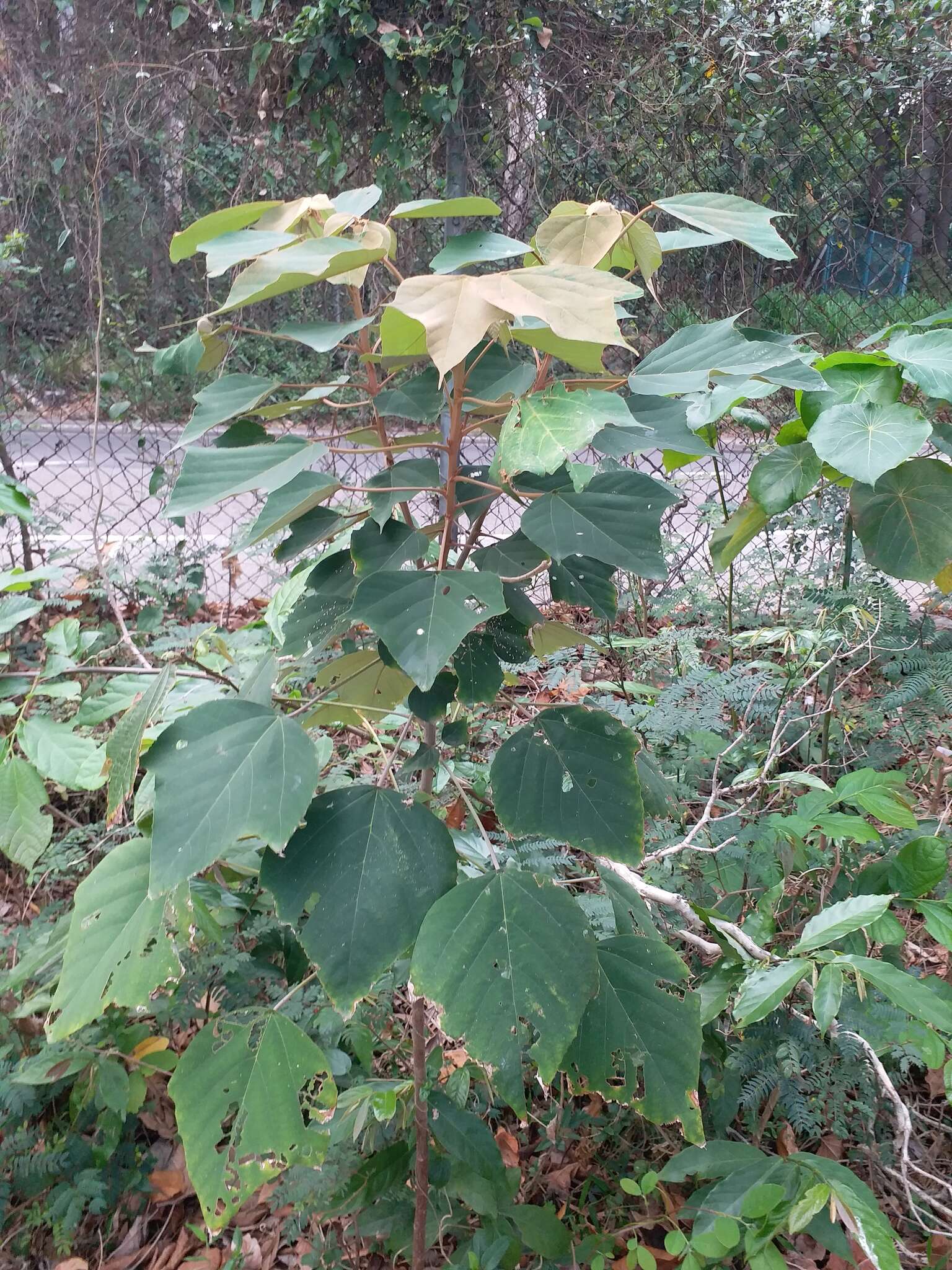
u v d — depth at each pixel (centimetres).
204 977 164
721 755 176
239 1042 113
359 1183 146
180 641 234
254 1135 108
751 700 218
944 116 363
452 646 89
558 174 359
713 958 162
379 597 95
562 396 88
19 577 129
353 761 197
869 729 249
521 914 101
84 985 109
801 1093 159
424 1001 130
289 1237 162
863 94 358
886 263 373
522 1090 98
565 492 109
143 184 400
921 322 150
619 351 359
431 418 113
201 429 102
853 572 293
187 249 107
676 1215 140
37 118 390
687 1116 108
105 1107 178
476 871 146
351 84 368
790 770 250
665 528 376
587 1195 173
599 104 354
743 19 353
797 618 285
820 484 284
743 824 197
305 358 360
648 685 285
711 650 305
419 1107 134
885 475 153
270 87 374
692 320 361
